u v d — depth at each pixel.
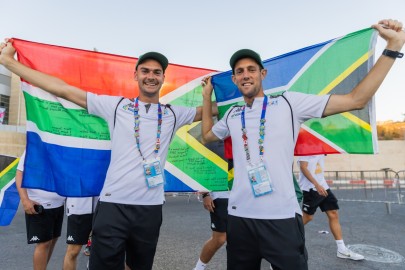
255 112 2.03
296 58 2.49
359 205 9.02
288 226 1.80
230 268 1.96
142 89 2.23
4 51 2.26
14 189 3.23
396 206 8.77
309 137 2.36
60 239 5.08
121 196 2.07
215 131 2.33
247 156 1.97
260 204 1.86
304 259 1.81
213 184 2.83
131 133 2.15
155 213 2.15
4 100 26.59
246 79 2.04
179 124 2.42
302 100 1.98
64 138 2.47
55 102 2.47
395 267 3.51
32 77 2.19
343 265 3.59
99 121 2.58
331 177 19.06
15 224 6.28
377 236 5.02
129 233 2.07
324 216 7.15
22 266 3.64
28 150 2.32
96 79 2.70
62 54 2.60
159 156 2.20
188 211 8.21
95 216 2.10
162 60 2.27
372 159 21.00
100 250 2.00
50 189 2.36
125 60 2.80
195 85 2.99
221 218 3.10
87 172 2.50
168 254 4.14
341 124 2.24
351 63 2.25
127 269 2.22
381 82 1.80
